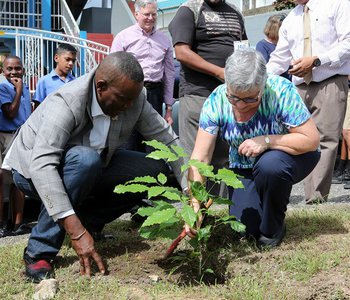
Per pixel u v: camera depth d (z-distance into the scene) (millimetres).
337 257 3510
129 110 3645
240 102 3398
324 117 5340
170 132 3891
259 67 3295
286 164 3574
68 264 3670
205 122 3725
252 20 12570
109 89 3324
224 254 3637
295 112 3598
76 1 15609
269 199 3652
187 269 3541
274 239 3805
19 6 12438
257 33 12406
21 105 5816
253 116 3635
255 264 3494
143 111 3756
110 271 3494
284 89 3613
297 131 3621
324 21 5262
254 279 3318
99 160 3479
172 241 3941
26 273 3506
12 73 5715
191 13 5344
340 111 5352
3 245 4508
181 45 5320
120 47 6250
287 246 3777
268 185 3604
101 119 3520
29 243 3504
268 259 3564
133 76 3283
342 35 5199
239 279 3293
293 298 3078
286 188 3625
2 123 5648
